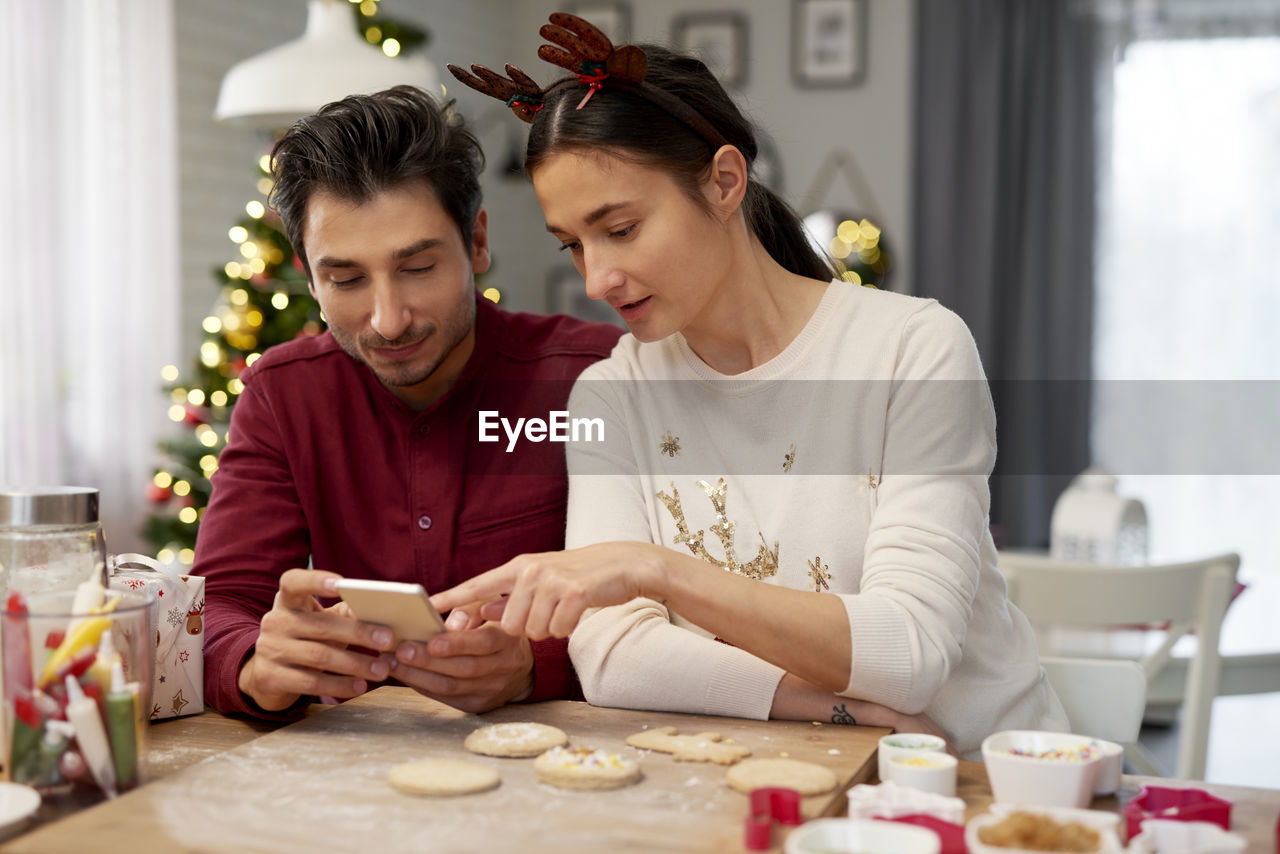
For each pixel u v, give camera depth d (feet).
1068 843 2.93
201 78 15.69
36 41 13.33
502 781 3.47
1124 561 9.39
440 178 4.81
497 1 21.49
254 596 5.37
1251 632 13.37
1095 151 18.72
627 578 3.97
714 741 3.85
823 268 4.98
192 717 4.53
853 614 3.98
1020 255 19.26
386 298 4.79
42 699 3.35
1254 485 18.48
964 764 3.84
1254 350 18.38
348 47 9.64
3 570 3.80
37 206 13.39
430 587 5.63
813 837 2.93
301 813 3.21
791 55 20.34
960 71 19.27
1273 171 18.19
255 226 12.25
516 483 5.66
